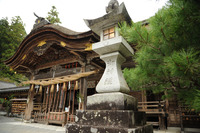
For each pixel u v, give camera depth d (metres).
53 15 22.12
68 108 8.38
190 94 2.14
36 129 7.26
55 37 8.41
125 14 2.74
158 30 2.12
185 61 1.49
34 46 9.88
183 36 1.93
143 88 3.13
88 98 2.62
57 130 6.96
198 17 1.61
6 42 27.88
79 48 7.29
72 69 8.86
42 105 11.16
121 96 2.23
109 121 2.09
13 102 16.12
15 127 7.91
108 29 3.08
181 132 6.61
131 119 2.02
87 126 2.19
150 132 2.66
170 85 2.80
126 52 3.00
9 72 27.33
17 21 31.28
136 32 2.28
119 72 2.80
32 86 11.27
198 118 7.32
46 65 11.09
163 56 2.28
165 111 7.43
